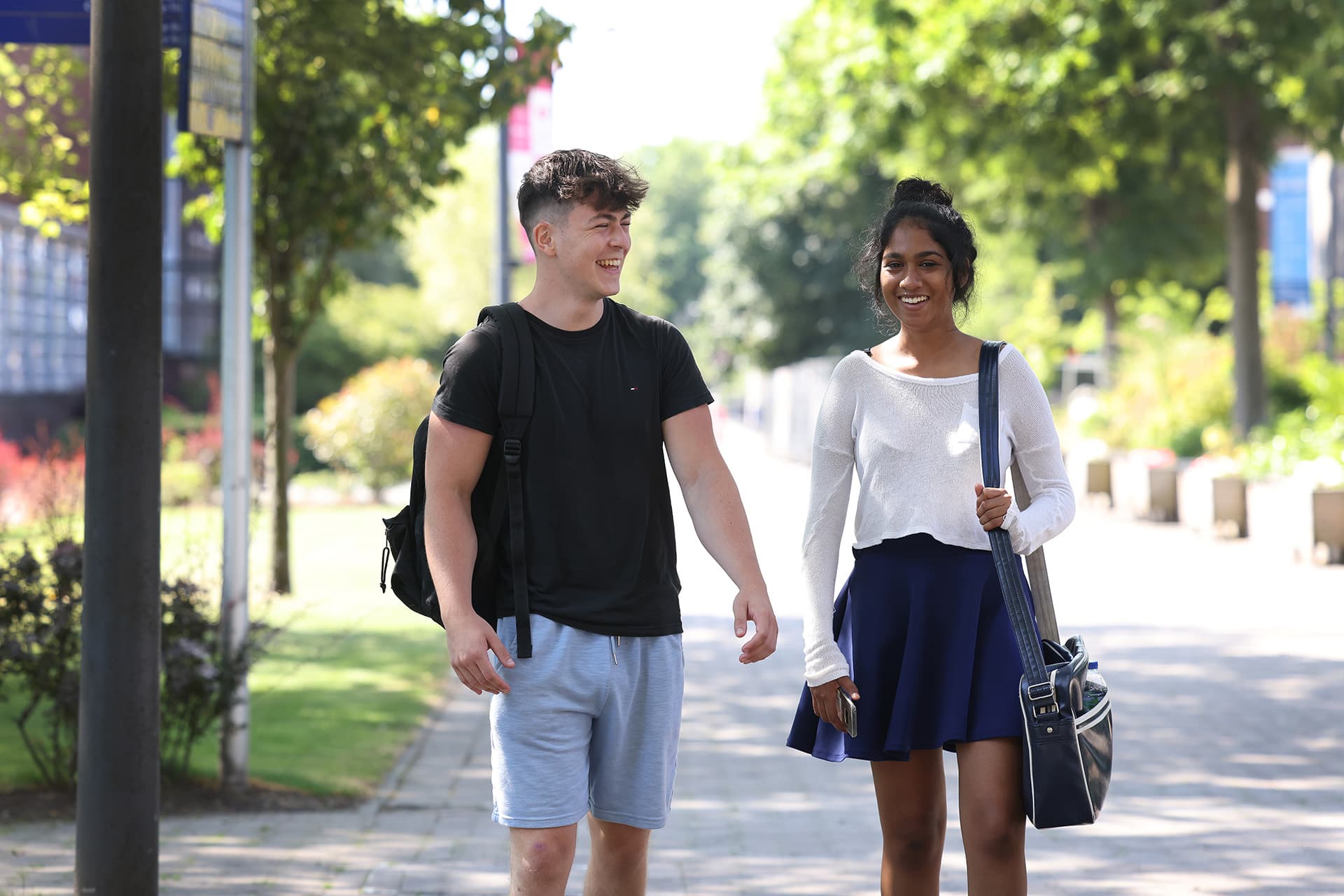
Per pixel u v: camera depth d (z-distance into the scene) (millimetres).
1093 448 37844
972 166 38344
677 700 5531
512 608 5316
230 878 8281
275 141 18781
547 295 5449
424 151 18922
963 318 6043
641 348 5516
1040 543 5570
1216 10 31641
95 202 6332
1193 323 49438
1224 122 34938
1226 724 12469
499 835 9312
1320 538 24016
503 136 28000
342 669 15922
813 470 5879
